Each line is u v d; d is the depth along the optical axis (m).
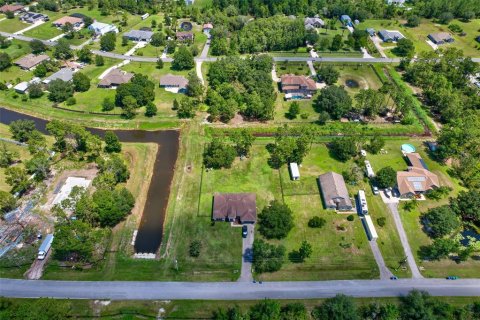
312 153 140.25
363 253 105.81
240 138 136.88
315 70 196.12
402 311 90.44
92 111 162.38
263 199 121.12
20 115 162.50
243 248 106.44
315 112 163.75
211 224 113.38
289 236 110.06
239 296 94.81
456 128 141.00
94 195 108.69
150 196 124.50
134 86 161.12
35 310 81.06
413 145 146.00
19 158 136.38
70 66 194.62
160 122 156.88
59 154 138.38
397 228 113.00
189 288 96.50
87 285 96.62
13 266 100.69
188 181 128.25
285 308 91.44
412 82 187.38
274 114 162.00
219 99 158.62
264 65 184.62
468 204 116.25
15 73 188.75
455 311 90.38
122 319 89.50
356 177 127.38
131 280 98.12
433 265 103.56
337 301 89.06
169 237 109.69
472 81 188.25
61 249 94.06
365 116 162.00
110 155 137.75
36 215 114.62
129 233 111.38
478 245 109.38
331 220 114.88
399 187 122.38
